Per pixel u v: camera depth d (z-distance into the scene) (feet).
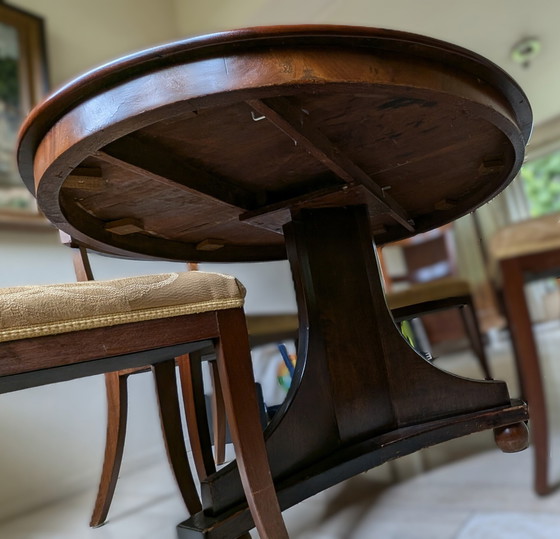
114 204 2.94
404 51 1.81
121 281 1.95
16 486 4.81
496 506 2.86
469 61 1.95
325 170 2.89
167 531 3.52
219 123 2.15
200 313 2.12
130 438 5.60
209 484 2.41
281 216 3.19
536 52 8.84
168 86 1.70
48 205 2.47
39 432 5.10
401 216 3.77
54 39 6.82
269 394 5.70
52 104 1.86
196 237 3.93
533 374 2.60
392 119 2.32
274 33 1.65
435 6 7.79
